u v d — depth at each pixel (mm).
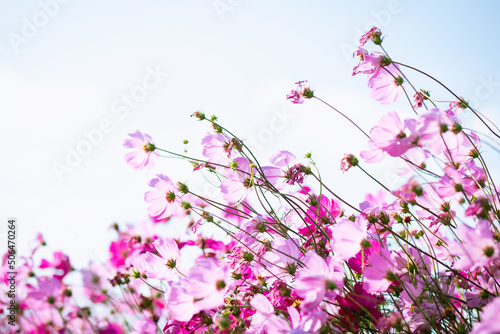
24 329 1678
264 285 1480
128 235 1794
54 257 1754
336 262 1345
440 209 1416
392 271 1311
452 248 1218
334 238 1328
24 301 1700
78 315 1660
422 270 1440
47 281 1670
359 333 1350
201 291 1331
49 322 1663
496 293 1319
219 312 1458
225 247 1751
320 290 1287
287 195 1529
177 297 1361
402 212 1449
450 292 1439
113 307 1661
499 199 1345
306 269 1317
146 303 1573
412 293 1362
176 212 1617
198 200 1712
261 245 1471
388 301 1376
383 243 1438
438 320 1342
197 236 1761
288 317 1400
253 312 1439
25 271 1771
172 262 1573
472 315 1377
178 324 1425
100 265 1732
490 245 1210
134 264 1677
